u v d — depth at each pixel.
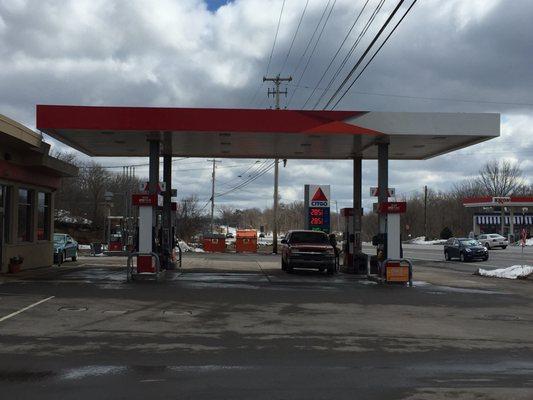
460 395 6.42
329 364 7.84
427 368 7.70
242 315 11.88
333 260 22.56
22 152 20.97
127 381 6.80
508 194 95.19
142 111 17.91
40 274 20.36
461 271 28.11
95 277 19.30
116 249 43.25
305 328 10.57
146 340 9.20
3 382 6.71
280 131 18.17
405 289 17.62
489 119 18.47
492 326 11.29
